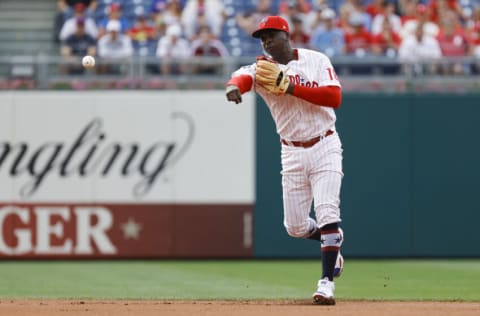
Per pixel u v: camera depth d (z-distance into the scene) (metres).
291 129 28.47
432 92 54.75
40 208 52.94
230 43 61.72
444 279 41.97
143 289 37.12
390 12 64.88
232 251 53.84
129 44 59.59
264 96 28.73
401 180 54.44
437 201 54.66
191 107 53.72
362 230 54.19
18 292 35.97
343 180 54.09
